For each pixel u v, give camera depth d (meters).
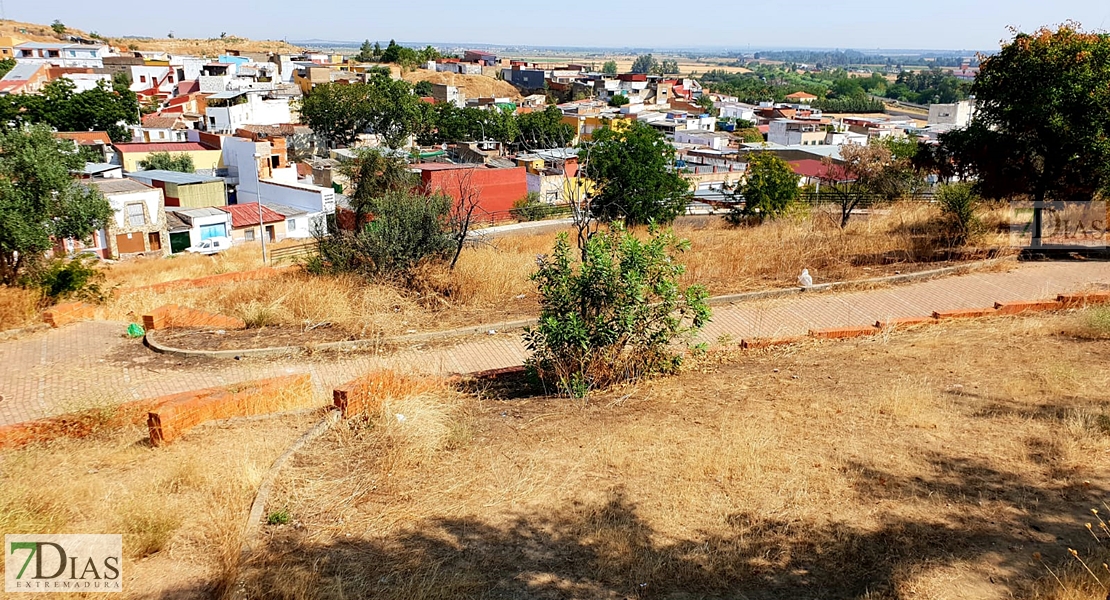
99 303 13.96
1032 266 13.92
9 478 5.87
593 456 6.13
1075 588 3.95
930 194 24.80
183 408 6.96
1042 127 14.02
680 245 9.20
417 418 6.88
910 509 5.04
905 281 13.23
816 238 16.38
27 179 14.62
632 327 8.45
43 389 8.92
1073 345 8.78
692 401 7.61
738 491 5.40
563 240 9.06
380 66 110.75
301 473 5.95
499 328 11.88
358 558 4.69
